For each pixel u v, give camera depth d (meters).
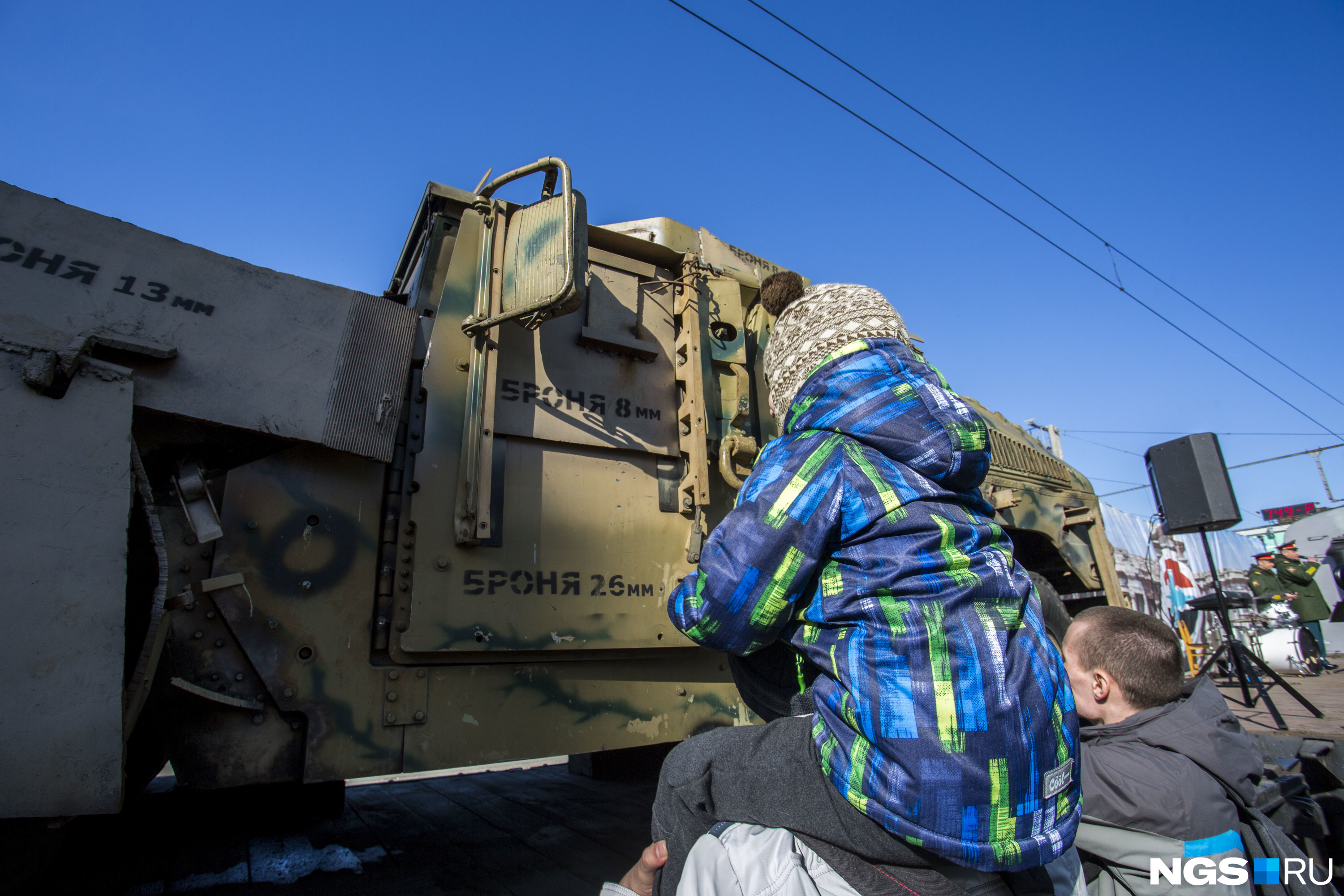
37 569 1.51
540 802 3.79
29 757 1.43
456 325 2.66
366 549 2.29
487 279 2.62
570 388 2.79
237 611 2.05
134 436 1.93
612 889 1.22
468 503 2.40
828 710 1.02
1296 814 2.39
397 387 2.34
